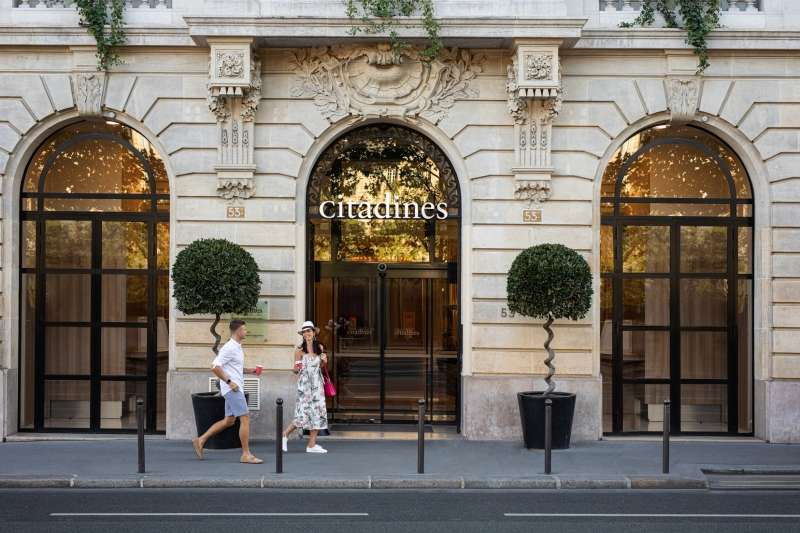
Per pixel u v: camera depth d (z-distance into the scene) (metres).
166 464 11.34
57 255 14.15
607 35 13.50
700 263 14.24
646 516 8.88
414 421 14.55
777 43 13.52
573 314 12.47
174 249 13.71
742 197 14.25
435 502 9.58
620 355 14.15
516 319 13.62
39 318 14.09
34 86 13.64
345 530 8.14
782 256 13.72
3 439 13.48
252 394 13.55
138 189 14.10
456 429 14.29
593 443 13.37
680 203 14.24
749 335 14.17
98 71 13.59
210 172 13.68
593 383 13.57
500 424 13.54
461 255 14.15
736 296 14.22
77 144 14.14
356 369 14.60
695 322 14.23
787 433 13.55
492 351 13.62
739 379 14.25
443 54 13.73
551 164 13.68
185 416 13.52
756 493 10.30
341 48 13.73
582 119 13.76
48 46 13.52
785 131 13.77
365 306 14.55
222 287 12.16
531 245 13.68
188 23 12.96
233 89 13.27
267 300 13.66
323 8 13.33
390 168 14.38
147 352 14.06
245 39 13.14
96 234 14.12
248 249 13.70
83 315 14.12
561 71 13.72
